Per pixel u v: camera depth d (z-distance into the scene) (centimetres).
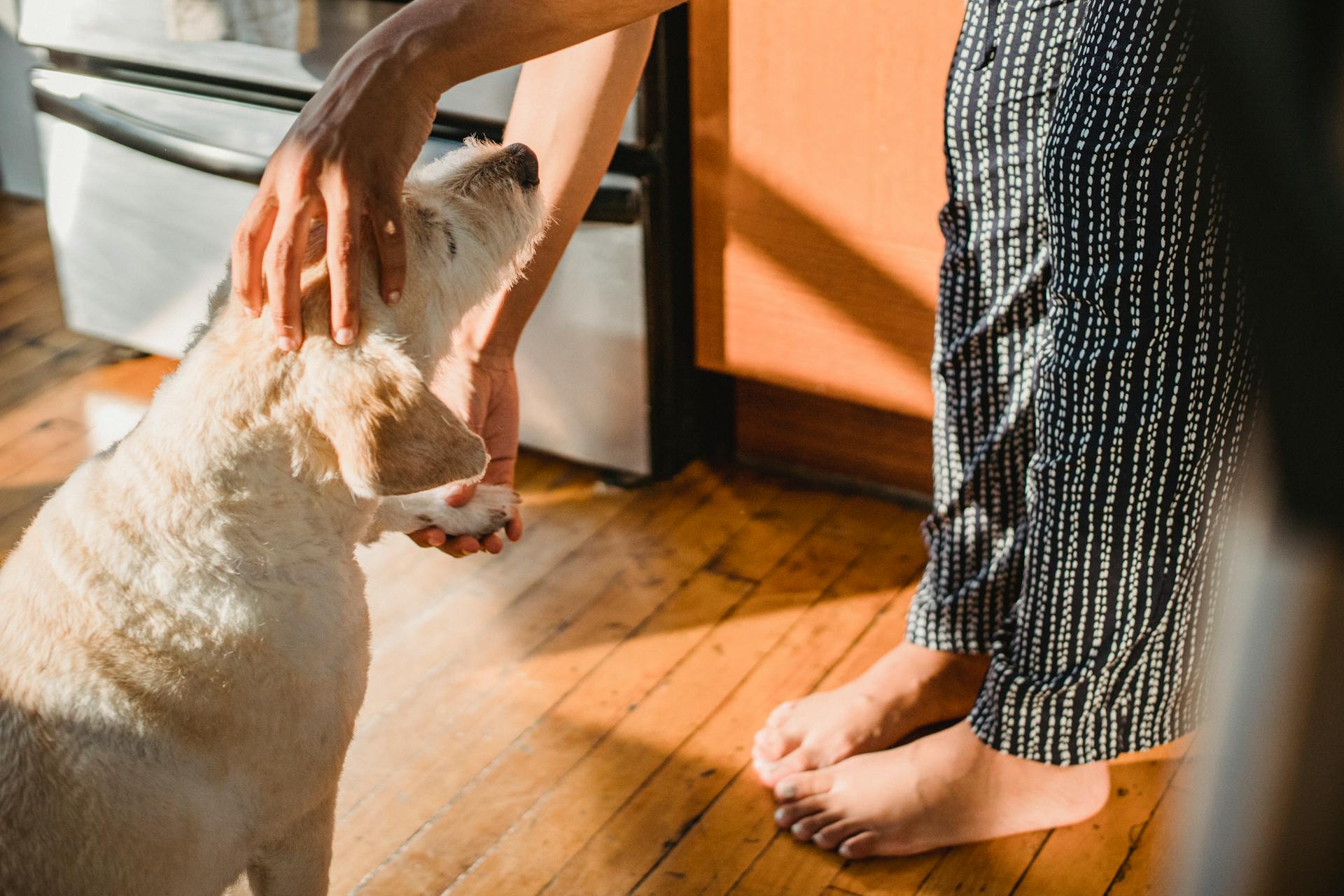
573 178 142
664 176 190
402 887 142
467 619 185
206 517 102
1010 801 144
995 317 145
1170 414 117
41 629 102
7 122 308
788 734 156
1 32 296
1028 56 127
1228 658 26
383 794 155
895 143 172
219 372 103
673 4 105
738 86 179
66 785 97
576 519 208
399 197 98
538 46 104
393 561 198
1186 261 110
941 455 157
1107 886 139
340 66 99
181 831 101
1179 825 31
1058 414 125
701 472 220
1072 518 127
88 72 231
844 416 209
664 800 153
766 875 143
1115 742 139
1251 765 25
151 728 100
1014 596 154
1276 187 22
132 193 233
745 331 199
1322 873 25
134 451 106
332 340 100
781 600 188
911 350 186
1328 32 21
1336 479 23
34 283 281
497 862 145
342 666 110
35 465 222
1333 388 22
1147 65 105
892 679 158
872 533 202
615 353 204
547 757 160
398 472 99
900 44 165
